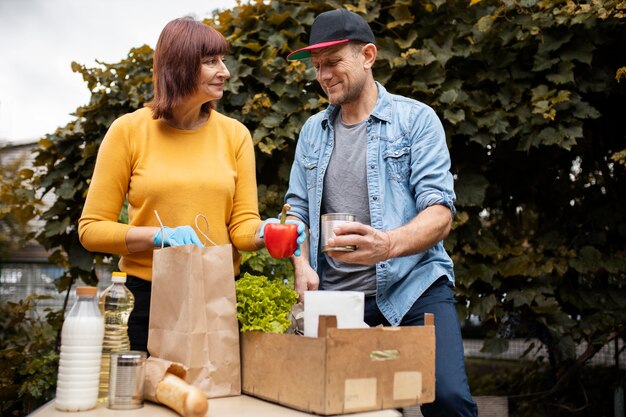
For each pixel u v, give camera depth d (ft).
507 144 10.60
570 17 9.37
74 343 4.11
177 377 4.17
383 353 4.11
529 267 10.08
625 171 11.11
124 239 5.30
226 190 5.98
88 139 10.65
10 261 20.07
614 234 11.08
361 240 5.10
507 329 10.73
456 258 10.36
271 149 9.74
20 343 11.41
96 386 4.19
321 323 3.89
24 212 11.01
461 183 10.11
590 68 9.95
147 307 5.89
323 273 7.06
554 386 11.30
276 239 5.08
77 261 10.57
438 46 10.03
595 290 10.53
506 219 12.20
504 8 9.57
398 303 6.51
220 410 4.10
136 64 10.70
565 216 11.46
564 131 9.53
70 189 10.48
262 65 10.08
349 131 7.07
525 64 10.02
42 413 4.01
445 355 6.14
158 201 5.75
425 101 9.86
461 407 5.92
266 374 4.42
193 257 4.45
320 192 7.07
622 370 11.78
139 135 5.83
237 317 4.66
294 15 10.27
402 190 6.75
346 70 6.64
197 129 6.08
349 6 10.00
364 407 4.00
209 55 5.68
